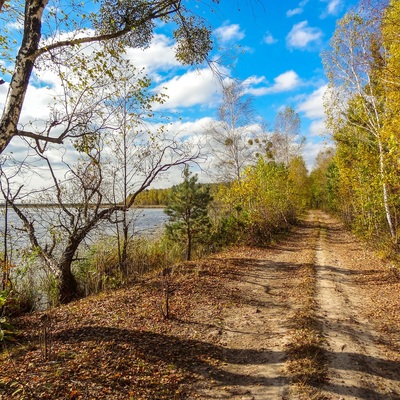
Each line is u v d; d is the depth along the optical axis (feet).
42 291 30.27
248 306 26.61
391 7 28.91
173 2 17.97
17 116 13.56
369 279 35.65
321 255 52.85
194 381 14.78
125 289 29.99
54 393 12.64
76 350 16.60
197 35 21.76
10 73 18.92
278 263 45.85
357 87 50.06
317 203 247.70
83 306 25.12
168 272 36.42
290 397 13.53
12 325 21.02
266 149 92.43
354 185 64.13
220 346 18.72
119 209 34.78
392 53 34.88
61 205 32.22
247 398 13.52
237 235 62.59
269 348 18.49
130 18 18.78
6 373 14.16
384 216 56.85
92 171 34.06
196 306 25.57
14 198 27.73
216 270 38.63
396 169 42.01
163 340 18.79
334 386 14.37
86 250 38.34
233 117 68.59
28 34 13.78
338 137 59.11
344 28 49.21
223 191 67.15
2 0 12.55
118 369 14.93
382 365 16.66
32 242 30.89
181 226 50.75
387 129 35.94
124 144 35.63
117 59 21.17
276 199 84.43
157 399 13.20
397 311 24.67
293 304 27.14
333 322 22.76
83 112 24.62
